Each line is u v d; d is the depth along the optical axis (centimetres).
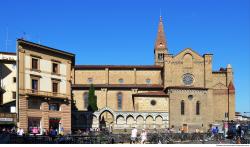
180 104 11244
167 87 11394
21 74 7775
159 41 16325
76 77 12625
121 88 12194
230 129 6962
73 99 12088
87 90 12131
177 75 11994
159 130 10062
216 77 12275
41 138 5291
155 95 11300
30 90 7944
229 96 12112
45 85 8338
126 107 12138
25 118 7775
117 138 5744
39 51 8238
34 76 8069
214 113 12050
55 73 8619
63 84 8831
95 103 11350
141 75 12769
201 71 12012
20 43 7769
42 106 8206
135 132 5159
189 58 12069
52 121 8456
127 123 11125
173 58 12050
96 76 12638
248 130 6719
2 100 8594
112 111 11112
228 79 12212
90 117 10975
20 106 7700
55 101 8544
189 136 6656
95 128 10525
